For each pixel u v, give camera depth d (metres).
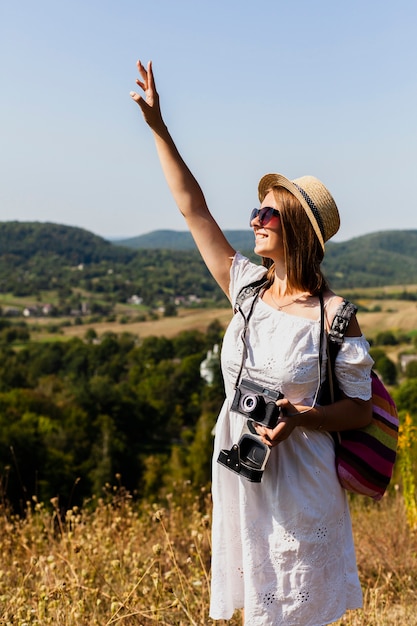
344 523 2.36
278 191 2.41
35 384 74.19
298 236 2.37
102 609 3.29
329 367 2.30
